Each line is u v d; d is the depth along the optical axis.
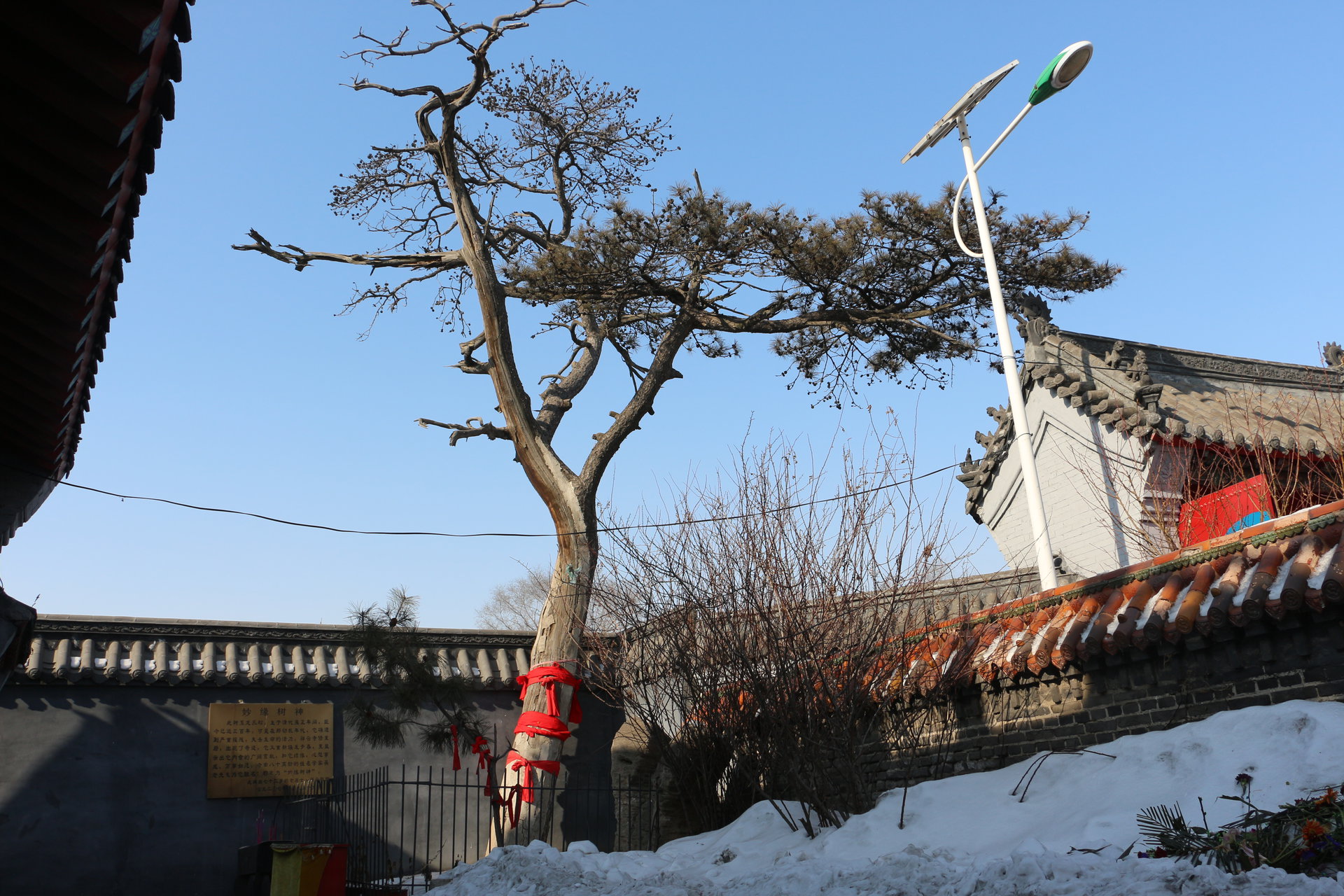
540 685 13.91
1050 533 15.41
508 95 17.64
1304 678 6.30
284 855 9.63
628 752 13.33
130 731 14.16
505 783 13.76
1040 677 8.05
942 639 9.08
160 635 14.84
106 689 14.21
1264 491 12.45
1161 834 5.08
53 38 4.23
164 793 14.04
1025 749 8.17
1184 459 13.98
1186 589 7.12
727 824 9.55
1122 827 5.54
